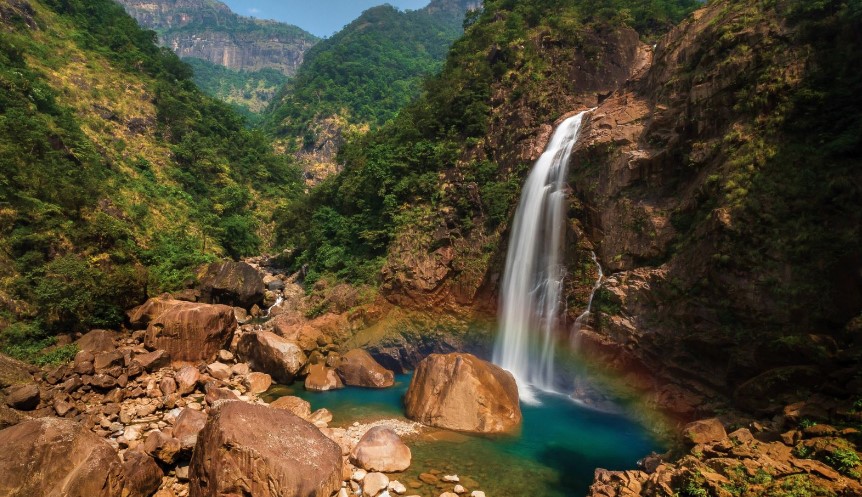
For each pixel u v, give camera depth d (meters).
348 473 12.09
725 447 10.01
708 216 15.50
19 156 29.86
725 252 14.57
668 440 14.20
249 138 71.62
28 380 17.30
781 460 8.92
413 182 31.48
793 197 13.83
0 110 35.75
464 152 31.53
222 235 49.19
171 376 19.45
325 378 19.98
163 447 12.22
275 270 44.78
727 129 16.83
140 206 41.81
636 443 14.43
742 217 14.48
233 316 23.58
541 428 15.55
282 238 49.53
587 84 32.31
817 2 15.93
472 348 24.05
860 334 10.34
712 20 20.06
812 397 10.53
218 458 10.20
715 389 14.35
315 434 11.70
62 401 16.08
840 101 14.05
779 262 13.46
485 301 24.95
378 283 28.11
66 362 20.02
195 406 17.33
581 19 35.69
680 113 19.31
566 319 20.16
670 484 9.45
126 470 10.95
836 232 12.64
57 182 30.69
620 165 20.34
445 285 26.00
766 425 10.90
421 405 16.30
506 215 25.94
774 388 11.81
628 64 33.09
